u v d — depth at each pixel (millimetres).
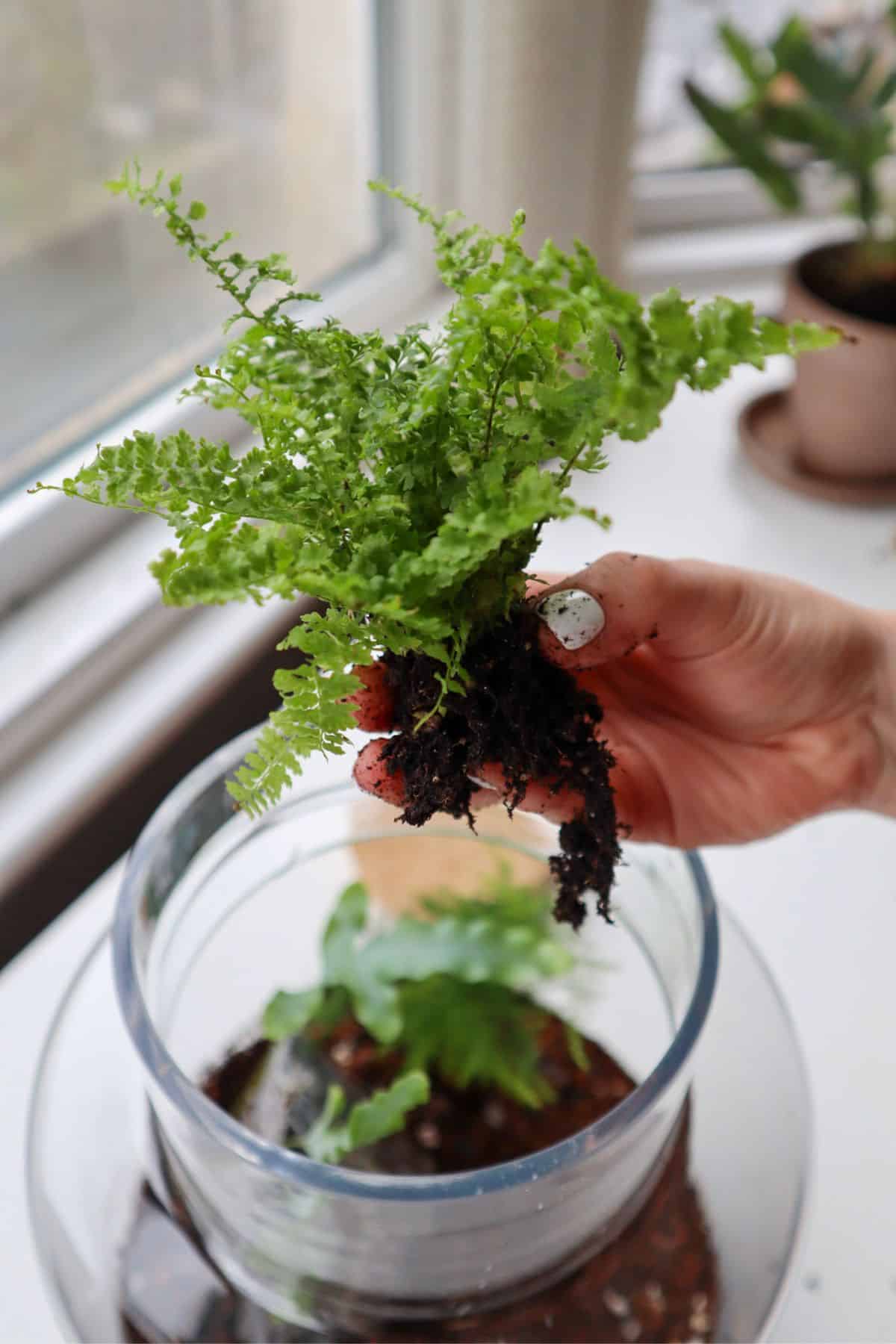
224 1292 226
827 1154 278
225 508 183
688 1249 231
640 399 148
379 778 226
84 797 368
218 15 385
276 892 277
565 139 428
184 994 265
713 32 549
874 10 538
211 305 427
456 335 180
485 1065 260
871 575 436
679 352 146
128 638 392
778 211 599
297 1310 223
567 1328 221
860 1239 264
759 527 457
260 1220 211
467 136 450
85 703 388
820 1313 253
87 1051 254
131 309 402
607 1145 194
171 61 379
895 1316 252
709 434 503
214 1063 260
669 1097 204
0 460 384
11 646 378
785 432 496
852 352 419
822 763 303
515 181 437
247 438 439
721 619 260
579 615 222
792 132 449
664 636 260
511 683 215
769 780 303
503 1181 188
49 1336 250
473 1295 220
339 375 193
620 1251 230
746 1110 248
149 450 182
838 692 286
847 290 454
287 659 440
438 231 190
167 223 182
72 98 357
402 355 198
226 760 244
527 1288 224
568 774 227
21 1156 279
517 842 272
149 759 392
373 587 168
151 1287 225
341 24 428
